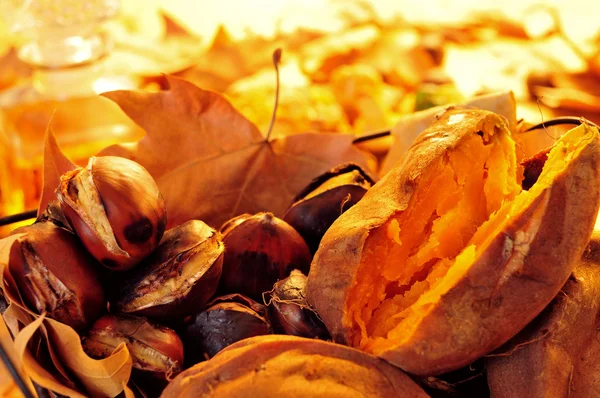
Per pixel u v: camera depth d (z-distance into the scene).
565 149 0.22
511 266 0.20
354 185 0.27
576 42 0.56
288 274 0.25
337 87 0.55
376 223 0.22
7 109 0.48
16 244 0.22
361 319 0.22
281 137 0.30
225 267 0.25
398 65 0.59
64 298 0.22
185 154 0.29
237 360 0.20
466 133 0.23
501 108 0.28
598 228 0.26
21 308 0.22
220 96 0.29
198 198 0.29
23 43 0.50
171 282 0.23
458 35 0.61
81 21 0.46
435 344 0.20
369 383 0.20
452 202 0.23
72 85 0.48
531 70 0.55
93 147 0.47
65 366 0.22
